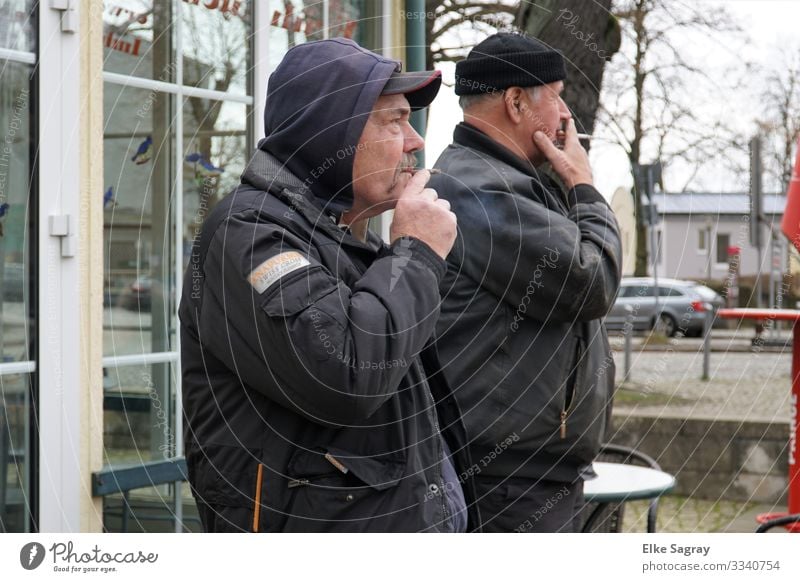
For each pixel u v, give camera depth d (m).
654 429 6.23
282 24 3.20
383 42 3.59
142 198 2.70
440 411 1.77
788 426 5.98
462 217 2.02
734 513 5.24
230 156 2.99
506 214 1.99
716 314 3.44
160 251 2.74
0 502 2.31
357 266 1.59
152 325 2.71
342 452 1.48
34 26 2.33
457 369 2.01
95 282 2.45
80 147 2.41
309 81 1.54
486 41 2.15
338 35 3.46
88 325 2.44
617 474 2.74
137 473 2.57
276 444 1.48
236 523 1.50
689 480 5.95
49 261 2.34
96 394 2.46
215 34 2.92
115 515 2.55
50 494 2.34
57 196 2.36
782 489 5.76
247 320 1.42
